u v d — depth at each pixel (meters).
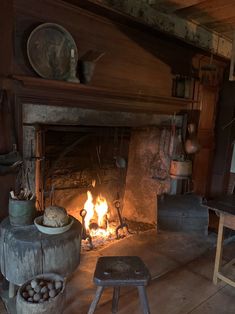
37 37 1.75
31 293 1.43
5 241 1.56
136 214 3.06
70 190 2.49
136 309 1.66
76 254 1.67
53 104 1.92
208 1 2.14
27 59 1.75
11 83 1.70
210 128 3.35
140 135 2.88
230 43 3.14
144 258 2.23
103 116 2.28
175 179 2.91
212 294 1.83
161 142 2.97
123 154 2.82
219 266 1.94
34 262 1.51
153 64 2.53
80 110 2.11
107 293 1.79
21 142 1.81
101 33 2.10
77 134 2.37
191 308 1.69
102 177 2.74
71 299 1.71
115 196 2.90
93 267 2.06
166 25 2.38
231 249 2.47
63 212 1.67
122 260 1.52
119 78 2.29
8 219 1.75
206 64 3.06
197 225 2.71
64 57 1.90
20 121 1.79
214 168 3.62
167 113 2.79
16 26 1.68
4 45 1.63
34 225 1.68
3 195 1.78
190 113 3.03
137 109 2.48
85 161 2.55
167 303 1.72
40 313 1.35
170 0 2.11
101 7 1.89
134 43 2.34
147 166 3.00
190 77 2.81
